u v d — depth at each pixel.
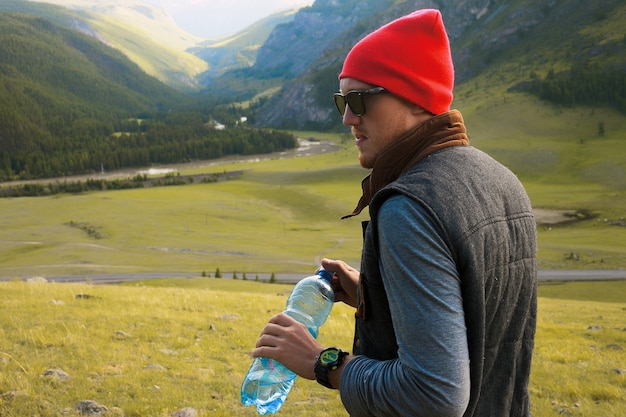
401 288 1.83
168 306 16.19
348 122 2.23
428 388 1.73
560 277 77.12
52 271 92.12
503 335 2.07
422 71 2.07
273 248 116.69
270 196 191.38
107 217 156.88
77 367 9.10
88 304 15.27
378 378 1.87
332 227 149.12
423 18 2.11
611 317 23.86
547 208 144.25
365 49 2.13
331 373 2.03
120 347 10.58
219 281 55.19
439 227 1.83
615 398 9.08
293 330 2.16
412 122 2.13
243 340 11.96
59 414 7.15
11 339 10.54
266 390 2.37
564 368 10.99
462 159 2.05
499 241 1.97
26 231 140.75
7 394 7.50
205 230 141.75
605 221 129.88
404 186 1.93
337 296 2.72
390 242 1.88
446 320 1.77
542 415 8.17
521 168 193.12
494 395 2.05
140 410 7.51
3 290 17.20
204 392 8.38
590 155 198.00
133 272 89.94
